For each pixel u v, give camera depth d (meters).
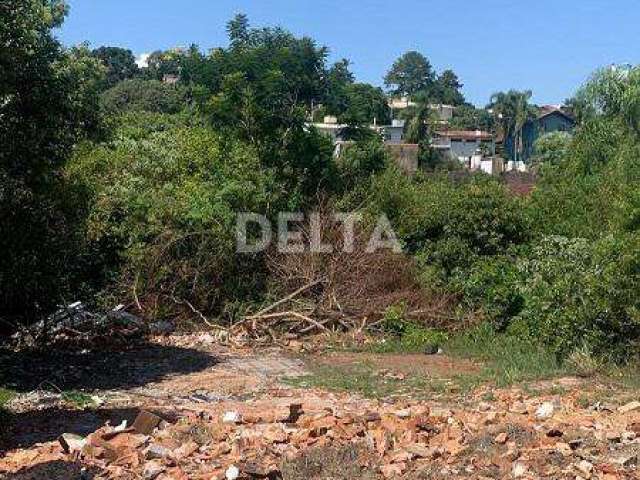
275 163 17.72
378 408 8.95
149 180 16.73
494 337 13.81
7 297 12.16
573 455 6.36
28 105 10.62
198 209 15.33
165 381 11.17
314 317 14.82
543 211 18.44
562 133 45.62
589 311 11.27
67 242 12.11
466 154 89.31
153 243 14.99
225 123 18.11
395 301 14.79
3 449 7.20
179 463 6.23
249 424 7.56
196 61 20.09
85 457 6.45
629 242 11.40
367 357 13.12
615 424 7.28
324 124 22.48
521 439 6.75
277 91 18.20
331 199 16.89
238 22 20.55
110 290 14.71
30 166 10.75
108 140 12.25
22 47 10.16
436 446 6.62
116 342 13.71
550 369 11.20
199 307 15.36
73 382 11.05
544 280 13.20
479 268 15.08
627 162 21.05
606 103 31.23
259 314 14.73
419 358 13.03
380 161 19.33
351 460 6.33
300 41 20.19
